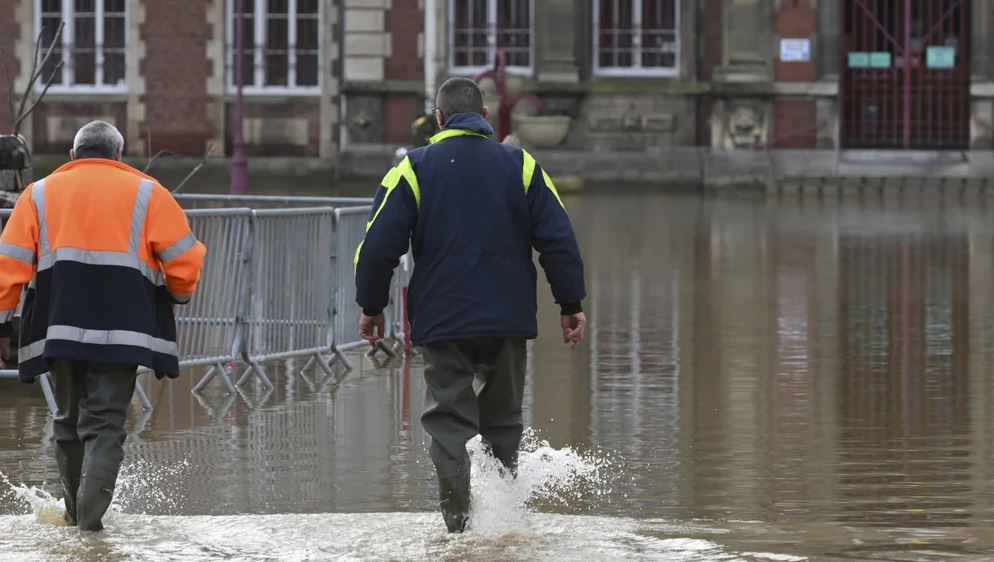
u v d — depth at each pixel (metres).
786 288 37.69
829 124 79.38
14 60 81.62
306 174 80.94
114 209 14.95
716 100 79.25
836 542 14.37
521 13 79.62
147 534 14.81
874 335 29.78
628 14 79.69
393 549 14.13
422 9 79.06
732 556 13.80
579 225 56.84
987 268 42.09
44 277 14.92
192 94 81.62
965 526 15.05
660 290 37.31
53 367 15.01
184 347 23.52
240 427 20.92
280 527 15.03
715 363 26.39
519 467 15.95
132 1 81.31
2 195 24.19
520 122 77.62
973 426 20.62
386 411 22.14
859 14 81.00
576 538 14.45
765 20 79.12
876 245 49.22
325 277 26.00
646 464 18.27
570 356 27.27
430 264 14.62
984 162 79.25
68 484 15.34
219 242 23.94
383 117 79.50
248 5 81.31
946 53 80.94
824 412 21.73
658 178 78.88
